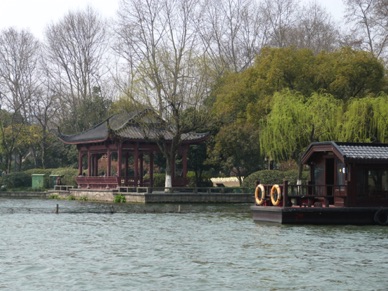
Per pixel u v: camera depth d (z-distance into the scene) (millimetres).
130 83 78062
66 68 107312
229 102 69938
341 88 64438
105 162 94688
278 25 101812
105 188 74750
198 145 80812
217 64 93000
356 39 85312
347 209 41594
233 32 100250
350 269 26344
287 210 41719
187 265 27078
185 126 72500
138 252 30469
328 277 24859
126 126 73375
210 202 68438
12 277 24703
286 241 34094
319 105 60656
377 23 80938
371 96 63969
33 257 29000
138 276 24906
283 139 61875
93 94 106188
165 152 73062
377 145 43625
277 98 62250
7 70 104812
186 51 74938
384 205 42719
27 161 111125
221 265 27094
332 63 65438
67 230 39750
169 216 50250
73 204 65875
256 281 24125
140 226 42125
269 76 65812
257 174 71688
